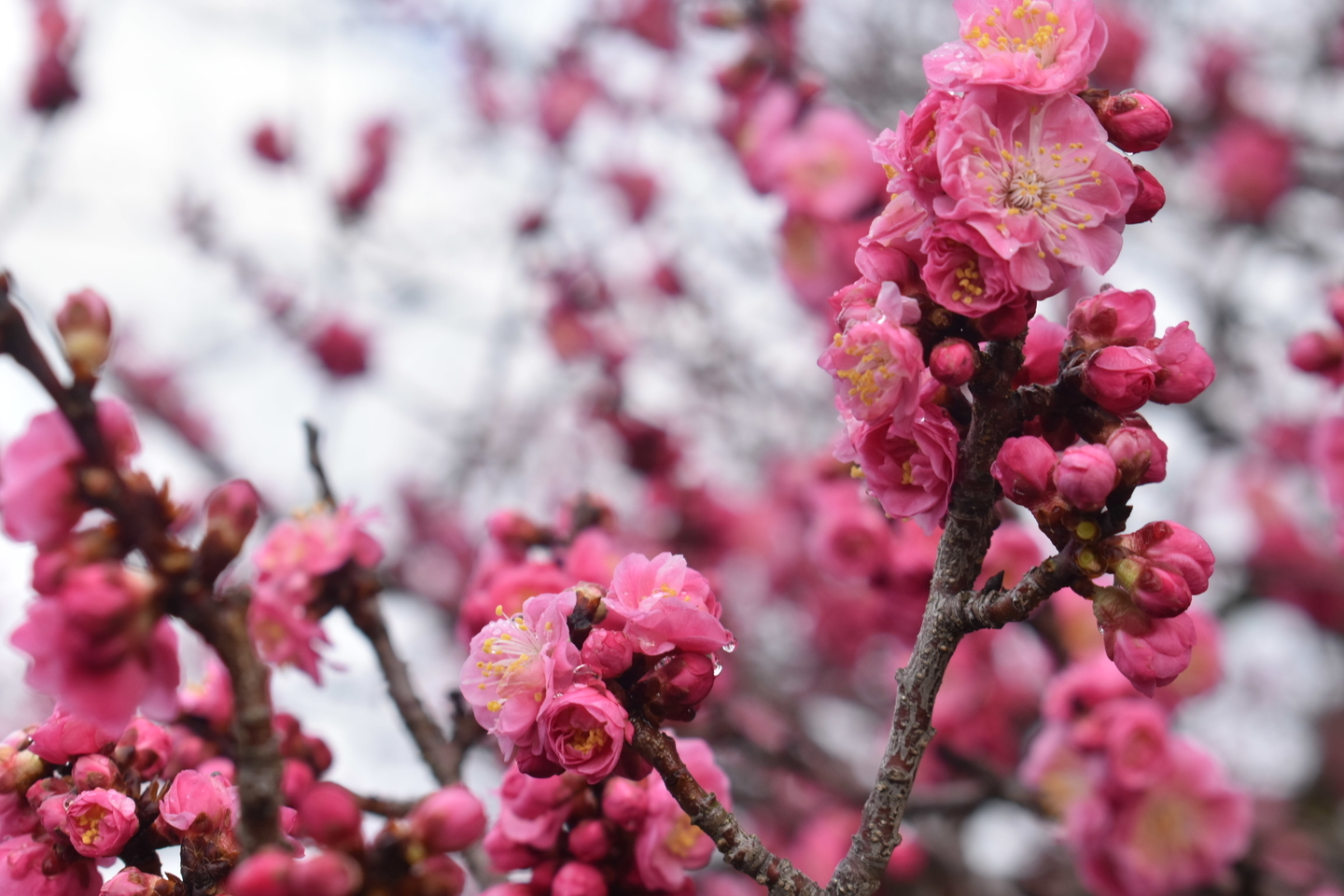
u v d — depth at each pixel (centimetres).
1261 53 123
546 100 136
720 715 86
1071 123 51
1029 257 51
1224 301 122
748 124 93
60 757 53
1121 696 71
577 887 54
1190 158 122
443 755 61
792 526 131
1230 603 122
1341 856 116
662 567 52
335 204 132
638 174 134
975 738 99
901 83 125
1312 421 121
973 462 52
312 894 48
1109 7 112
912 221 51
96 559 49
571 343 130
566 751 51
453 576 136
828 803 107
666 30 131
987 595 52
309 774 57
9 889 52
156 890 52
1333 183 118
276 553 61
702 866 55
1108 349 51
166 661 50
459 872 51
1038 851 119
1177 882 71
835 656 138
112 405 50
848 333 51
